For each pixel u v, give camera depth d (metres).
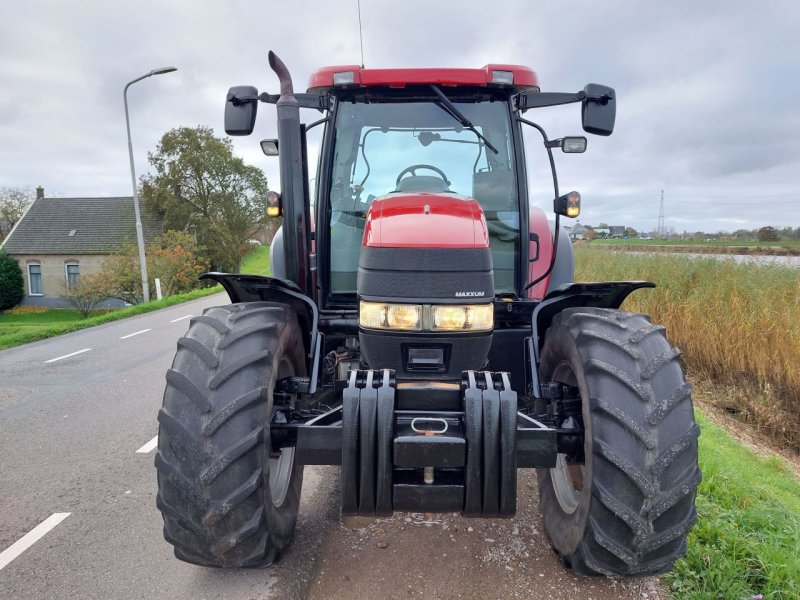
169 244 31.41
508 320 3.16
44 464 4.36
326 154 3.37
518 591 2.51
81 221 42.59
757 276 9.23
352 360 3.25
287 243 2.78
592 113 3.17
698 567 2.62
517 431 2.05
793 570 2.59
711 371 7.63
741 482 3.70
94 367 8.34
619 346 2.17
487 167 3.42
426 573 2.67
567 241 4.17
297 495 2.86
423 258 2.33
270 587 2.59
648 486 1.99
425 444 1.99
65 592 2.66
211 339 2.26
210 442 2.09
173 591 2.62
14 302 40.72
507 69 3.24
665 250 15.19
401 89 3.34
